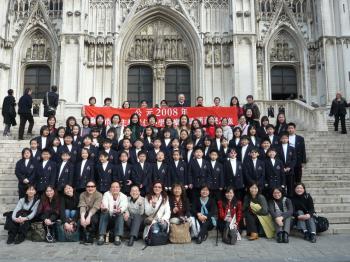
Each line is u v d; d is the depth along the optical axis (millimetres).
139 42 29141
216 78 27859
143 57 28969
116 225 10055
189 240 10125
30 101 17781
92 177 11352
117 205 10297
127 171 11398
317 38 28688
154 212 10195
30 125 18438
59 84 26688
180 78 29109
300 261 8156
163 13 28797
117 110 17984
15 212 10211
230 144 13125
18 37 28938
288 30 29562
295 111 22828
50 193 10383
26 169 11422
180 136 13242
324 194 13500
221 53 28109
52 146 12570
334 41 27734
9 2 29328
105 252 9141
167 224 10109
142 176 11391
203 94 27438
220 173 11461
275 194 10766
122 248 9555
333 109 20422
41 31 29375
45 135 13453
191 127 14180
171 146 12320
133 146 12586
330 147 17469
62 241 10188
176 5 28766
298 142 12812
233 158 11711
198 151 11523
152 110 18047
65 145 12508
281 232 10219
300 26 29438
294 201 10867
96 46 28016
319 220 10719
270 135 13656
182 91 28922
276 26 29422
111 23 28484
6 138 18281
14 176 14680
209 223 10516
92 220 10133
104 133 14406
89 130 14500
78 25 27406
